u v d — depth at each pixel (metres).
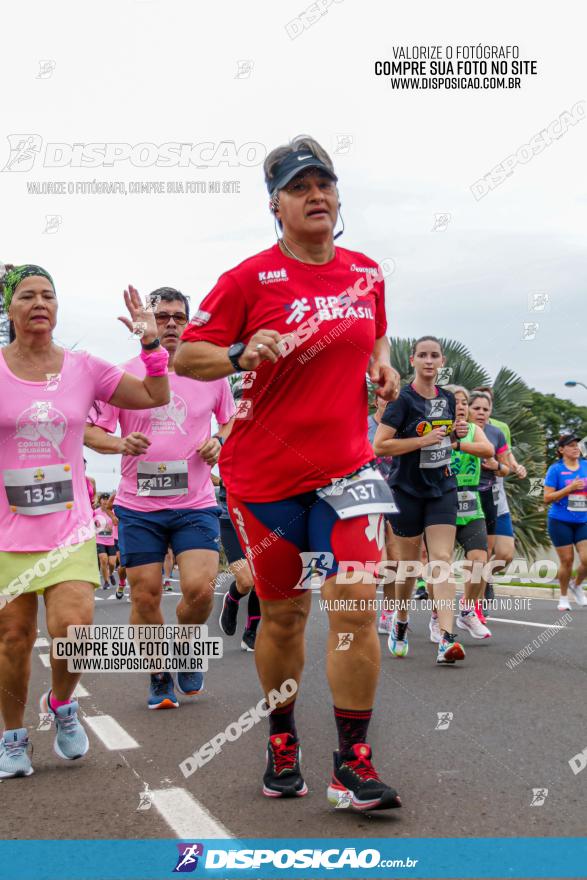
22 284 3.53
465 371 12.30
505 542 7.98
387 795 2.79
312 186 3.07
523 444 16.23
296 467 3.03
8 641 3.50
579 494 9.44
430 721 4.16
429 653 6.48
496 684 5.09
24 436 3.53
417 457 6.02
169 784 3.25
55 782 3.32
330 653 2.97
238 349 2.94
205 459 4.94
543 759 3.46
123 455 5.11
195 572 4.93
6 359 3.59
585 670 5.49
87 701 4.95
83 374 3.66
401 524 6.18
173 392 5.03
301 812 2.90
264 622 3.16
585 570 9.62
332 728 4.13
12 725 3.46
